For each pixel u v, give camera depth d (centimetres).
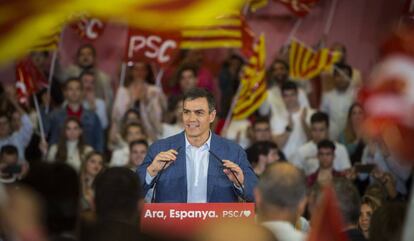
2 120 1603
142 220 779
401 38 549
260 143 1380
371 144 1555
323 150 1523
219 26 1596
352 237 730
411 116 546
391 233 698
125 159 1579
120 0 623
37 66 1659
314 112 1648
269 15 1814
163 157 899
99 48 1756
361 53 1780
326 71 1691
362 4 1772
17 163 1545
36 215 555
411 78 546
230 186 922
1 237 575
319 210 581
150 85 1678
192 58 1703
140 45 1598
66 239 574
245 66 1655
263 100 1592
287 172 609
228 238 552
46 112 1642
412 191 577
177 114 1589
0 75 1638
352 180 1530
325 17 1814
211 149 931
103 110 1673
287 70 1691
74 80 1630
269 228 590
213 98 938
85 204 1356
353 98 1681
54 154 1562
